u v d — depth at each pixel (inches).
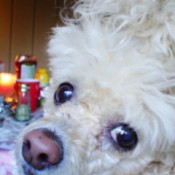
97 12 7.7
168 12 6.6
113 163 7.1
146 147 6.8
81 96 7.1
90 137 6.9
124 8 7.2
